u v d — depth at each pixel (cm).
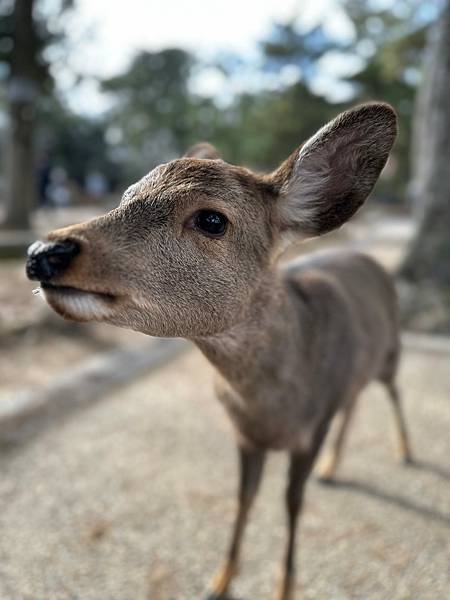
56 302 37
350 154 48
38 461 78
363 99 467
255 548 63
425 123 164
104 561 60
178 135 915
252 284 45
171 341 132
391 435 89
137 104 922
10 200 275
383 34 432
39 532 64
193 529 66
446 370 115
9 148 274
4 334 126
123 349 124
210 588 57
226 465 80
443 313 138
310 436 55
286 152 472
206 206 42
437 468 79
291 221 49
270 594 57
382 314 75
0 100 366
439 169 151
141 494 72
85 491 72
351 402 72
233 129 658
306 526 67
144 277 39
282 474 78
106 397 100
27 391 98
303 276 61
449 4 149
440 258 148
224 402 53
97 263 37
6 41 268
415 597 56
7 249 206
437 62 152
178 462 80
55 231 38
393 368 81
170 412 96
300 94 457
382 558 61
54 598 55
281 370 49
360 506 70
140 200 41
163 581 58
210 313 43
